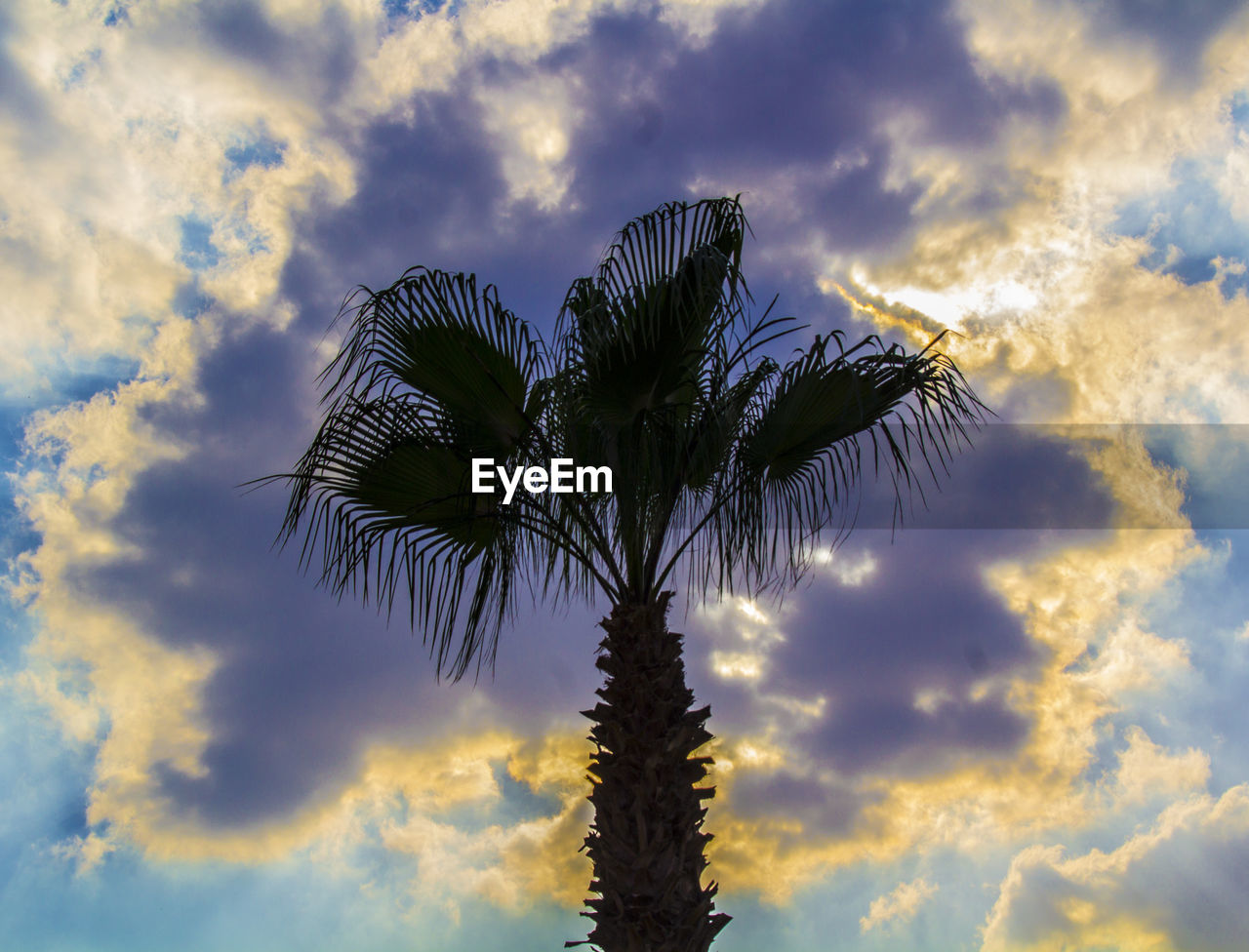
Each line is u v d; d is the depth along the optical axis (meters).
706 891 3.76
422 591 4.16
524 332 4.07
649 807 3.72
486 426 4.20
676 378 3.98
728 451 4.13
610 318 3.63
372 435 3.96
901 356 3.85
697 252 3.70
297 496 3.97
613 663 4.09
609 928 3.60
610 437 4.00
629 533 4.22
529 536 4.42
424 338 3.97
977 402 3.91
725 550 4.21
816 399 3.95
